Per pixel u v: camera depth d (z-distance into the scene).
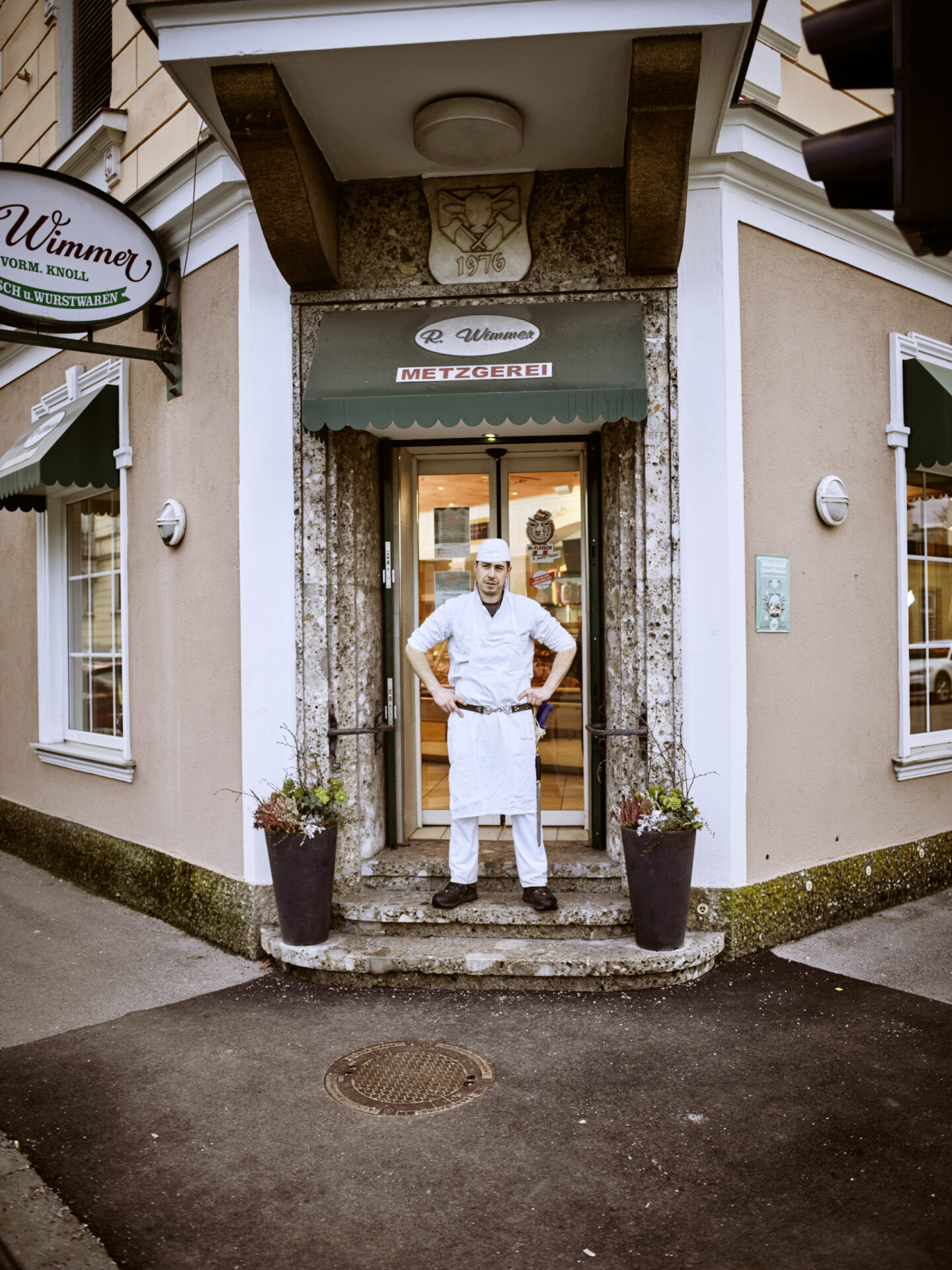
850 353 5.61
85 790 6.82
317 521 4.97
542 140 4.68
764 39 5.35
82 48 7.02
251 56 3.96
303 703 4.98
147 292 5.25
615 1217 2.74
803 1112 3.31
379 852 5.39
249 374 5.02
